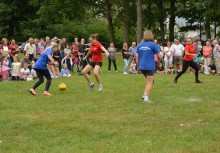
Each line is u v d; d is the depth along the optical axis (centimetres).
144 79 1742
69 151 634
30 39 1994
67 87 1449
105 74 2127
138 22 3594
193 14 4500
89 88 1408
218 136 712
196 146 652
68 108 1007
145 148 645
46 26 5516
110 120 859
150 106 1026
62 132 762
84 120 860
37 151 637
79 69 2302
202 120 851
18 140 707
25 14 5609
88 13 4769
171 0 4494
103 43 5406
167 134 736
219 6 3153
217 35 5147
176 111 954
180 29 4784
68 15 4538
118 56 4078
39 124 827
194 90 1332
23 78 1844
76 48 2312
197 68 1550
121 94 1252
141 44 1078
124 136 724
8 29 5769
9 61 1900
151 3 4781
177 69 2219
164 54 2230
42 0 4625
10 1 5475
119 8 4572
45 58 1245
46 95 1243
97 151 633
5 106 1043
